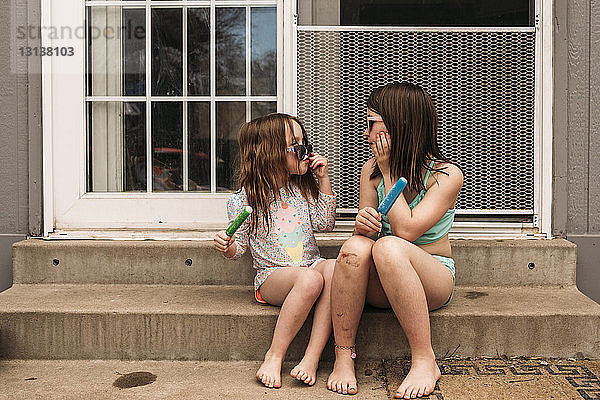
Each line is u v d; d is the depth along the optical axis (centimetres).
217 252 298
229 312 257
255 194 265
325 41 307
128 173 324
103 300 274
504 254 294
